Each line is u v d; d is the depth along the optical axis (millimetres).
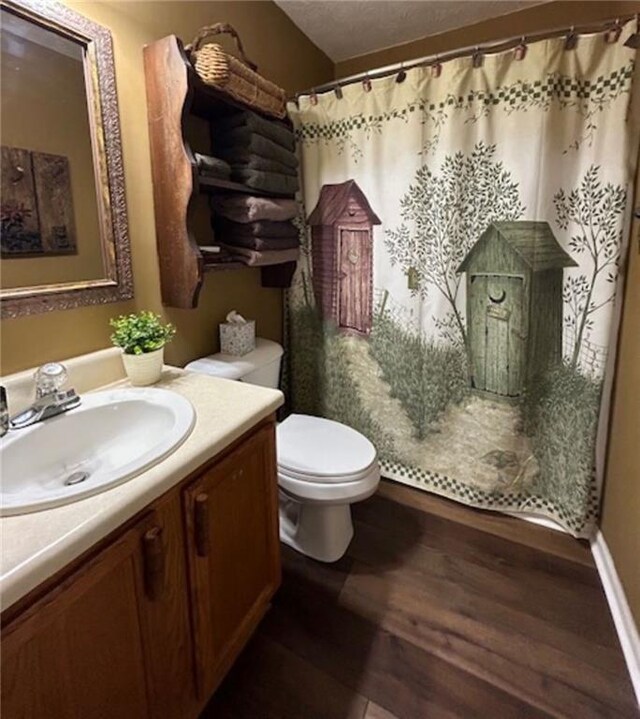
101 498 750
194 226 1606
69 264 1193
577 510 1712
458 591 1498
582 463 1681
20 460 962
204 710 1122
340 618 1395
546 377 1730
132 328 1266
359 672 1220
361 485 1483
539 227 1573
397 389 2020
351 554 1678
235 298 1887
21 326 1097
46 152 1106
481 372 1799
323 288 2090
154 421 1146
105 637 753
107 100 1225
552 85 1453
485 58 1525
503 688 1172
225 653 1121
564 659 1248
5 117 1018
